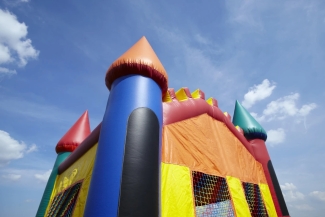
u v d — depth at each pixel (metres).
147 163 2.93
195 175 4.56
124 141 3.02
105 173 2.80
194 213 3.69
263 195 6.87
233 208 4.76
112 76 3.90
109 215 2.48
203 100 6.20
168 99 4.96
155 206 2.73
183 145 4.51
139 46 4.17
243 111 9.48
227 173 5.29
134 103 3.39
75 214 4.18
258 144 8.55
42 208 7.08
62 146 8.43
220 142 5.91
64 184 6.40
